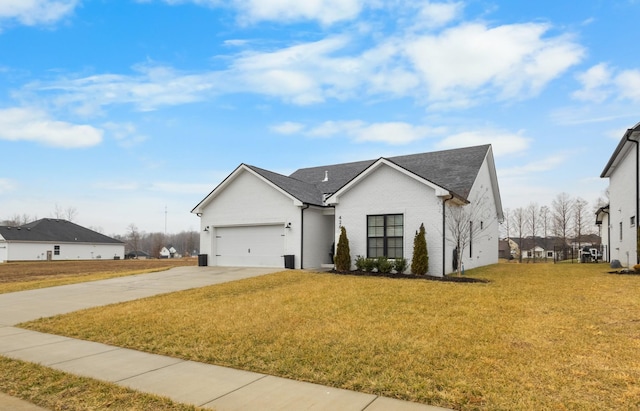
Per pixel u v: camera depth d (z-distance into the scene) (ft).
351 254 55.31
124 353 21.04
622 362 16.78
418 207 51.19
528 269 59.06
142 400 14.74
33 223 193.98
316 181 78.07
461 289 35.86
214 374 17.43
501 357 17.88
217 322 26.21
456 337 21.12
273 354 19.56
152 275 56.75
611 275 44.91
